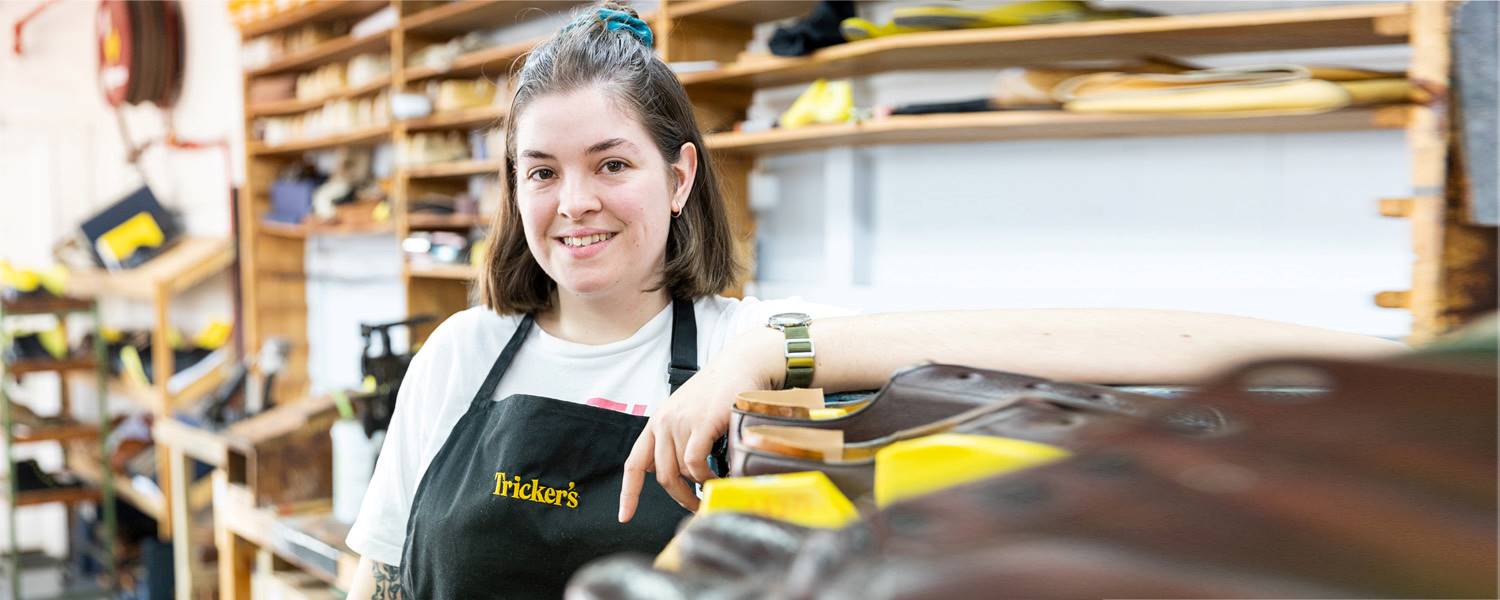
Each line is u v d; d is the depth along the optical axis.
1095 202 2.74
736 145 3.17
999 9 2.43
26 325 6.16
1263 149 2.41
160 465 5.03
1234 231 2.48
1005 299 2.94
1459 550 0.25
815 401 0.68
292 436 2.83
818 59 2.82
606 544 1.21
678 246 1.40
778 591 0.31
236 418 3.48
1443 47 1.56
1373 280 2.26
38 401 7.59
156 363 5.26
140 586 4.71
